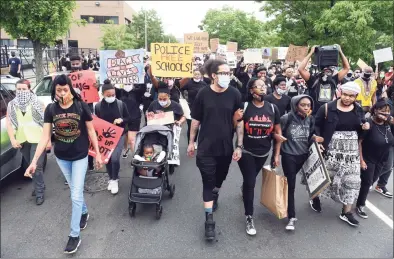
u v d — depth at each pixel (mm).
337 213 4793
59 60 18297
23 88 4703
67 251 3680
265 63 16359
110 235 4105
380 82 8508
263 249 3873
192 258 3680
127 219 4496
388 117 4426
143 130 4941
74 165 3789
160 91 5652
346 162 4316
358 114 4238
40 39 10078
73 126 3646
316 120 4402
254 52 12055
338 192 4410
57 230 4195
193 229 4277
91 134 3865
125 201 5023
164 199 5133
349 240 4094
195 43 11352
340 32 16250
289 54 10859
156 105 5844
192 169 6457
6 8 9172
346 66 5855
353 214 4770
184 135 9070
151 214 4645
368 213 4832
